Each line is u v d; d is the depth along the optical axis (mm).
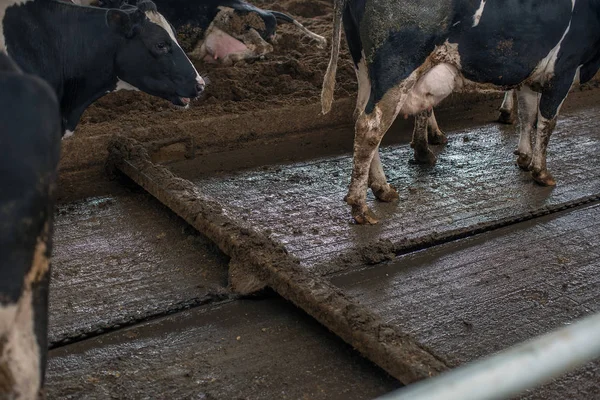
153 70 4699
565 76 5344
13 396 1997
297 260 4188
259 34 7898
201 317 4047
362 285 4363
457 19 4719
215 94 6980
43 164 2053
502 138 6836
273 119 6656
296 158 6348
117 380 3496
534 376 1270
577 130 7031
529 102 5809
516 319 4031
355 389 3439
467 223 5094
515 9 4812
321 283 3898
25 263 2014
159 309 4070
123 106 6711
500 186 5758
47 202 2084
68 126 4711
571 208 5445
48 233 2123
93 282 4340
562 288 4344
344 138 6824
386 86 4785
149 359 3670
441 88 4965
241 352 3730
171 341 3822
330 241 4855
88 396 3367
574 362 1310
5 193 1964
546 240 4945
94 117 6410
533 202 5465
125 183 5703
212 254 4668
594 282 4418
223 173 5992
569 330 1344
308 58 8086
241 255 4258
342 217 5223
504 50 4918
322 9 10227
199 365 3623
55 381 3469
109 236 4898
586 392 3404
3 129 1988
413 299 4223
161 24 4656
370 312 3648
